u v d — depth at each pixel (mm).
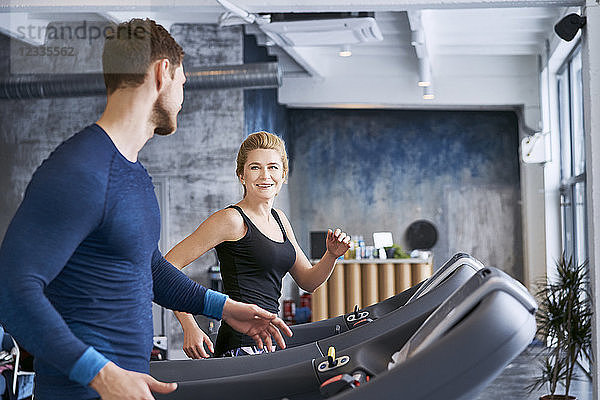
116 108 1405
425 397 1228
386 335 1750
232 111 6547
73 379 1219
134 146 1428
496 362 1226
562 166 6527
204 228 2455
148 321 1485
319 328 2857
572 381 4043
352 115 7035
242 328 1778
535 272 6559
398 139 6957
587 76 3076
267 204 2592
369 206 6996
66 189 1246
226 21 4961
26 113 6297
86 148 1312
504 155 6777
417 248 6750
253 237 2480
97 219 1297
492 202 6773
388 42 6484
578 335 3877
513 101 6516
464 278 2238
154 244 1490
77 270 1350
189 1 3207
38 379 1406
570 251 6422
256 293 2494
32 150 6293
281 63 6926
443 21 6020
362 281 4973
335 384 1384
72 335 1221
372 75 6668
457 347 1216
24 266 1192
